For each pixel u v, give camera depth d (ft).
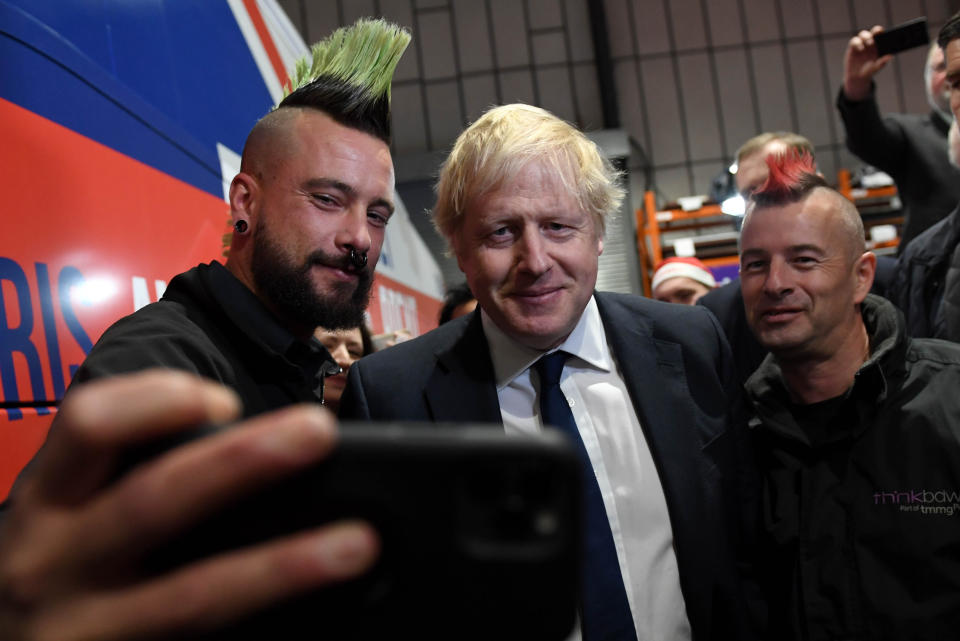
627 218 20.98
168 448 0.75
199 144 4.61
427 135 22.84
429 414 3.31
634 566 3.07
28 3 3.19
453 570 0.82
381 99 3.20
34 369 2.73
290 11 22.65
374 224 3.21
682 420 3.30
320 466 0.83
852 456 3.39
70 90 3.28
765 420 3.62
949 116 6.08
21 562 0.70
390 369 3.48
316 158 2.98
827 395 3.57
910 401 3.34
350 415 3.45
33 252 2.82
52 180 3.00
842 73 22.76
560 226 3.10
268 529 0.81
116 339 2.26
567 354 3.34
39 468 0.72
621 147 21.07
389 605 0.82
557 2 23.03
